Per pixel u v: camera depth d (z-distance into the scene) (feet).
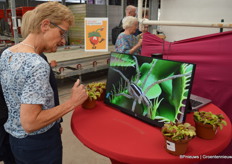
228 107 5.58
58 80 16.19
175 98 3.51
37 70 3.02
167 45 6.25
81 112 4.37
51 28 3.32
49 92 3.31
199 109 4.54
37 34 3.32
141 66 4.09
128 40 9.29
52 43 3.44
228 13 10.51
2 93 3.63
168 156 2.99
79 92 3.54
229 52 5.32
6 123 3.71
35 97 2.99
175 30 12.28
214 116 3.41
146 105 3.88
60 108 3.33
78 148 8.02
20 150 3.60
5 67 3.27
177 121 3.43
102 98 4.93
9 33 15.88
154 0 14.61
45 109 3.38
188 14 11.76
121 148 3.18
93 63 13.67
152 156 2.99
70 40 16.67
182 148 2.96
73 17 3.59
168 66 3.67
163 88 3.69
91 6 15.44
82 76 17.49
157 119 3.69
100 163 7.22
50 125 3.68
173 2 12.17
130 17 9.23
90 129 3.72
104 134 3.56
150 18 14.87
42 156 3.69
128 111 4.16
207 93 5.85
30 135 3.51
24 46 3.31
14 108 3.40
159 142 3.33
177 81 3.52
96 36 5.35
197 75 5.90
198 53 5.78
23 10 12.30
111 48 15.66
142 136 3.49
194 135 2.97
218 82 5.62
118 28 14.39
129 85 4.23
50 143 3.73
